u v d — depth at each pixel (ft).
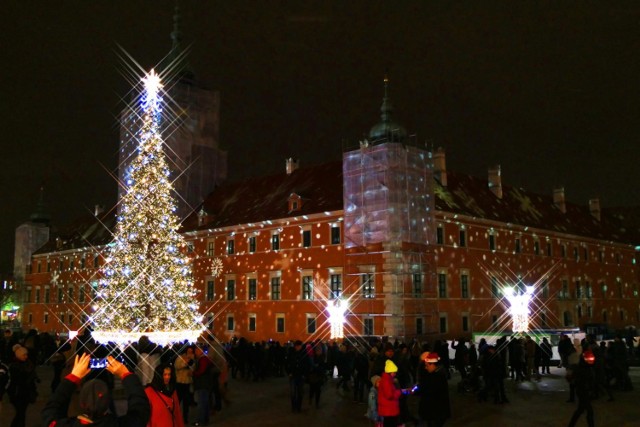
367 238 171.73
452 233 192.34
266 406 73.41
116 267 118.62
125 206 121.19
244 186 241.76
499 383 74.43
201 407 59.82
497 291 205.16
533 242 231.91
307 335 182.91
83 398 19.21
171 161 242.37
